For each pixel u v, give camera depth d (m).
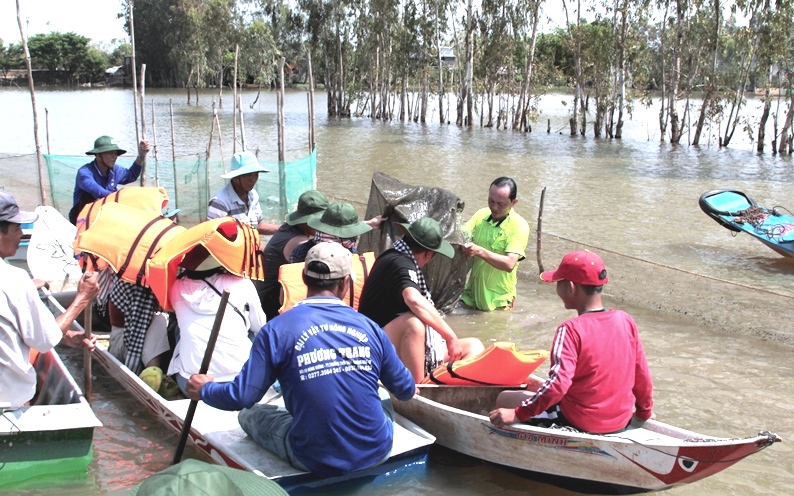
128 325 5.61
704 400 5.86
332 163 22.75
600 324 4.29
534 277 9.18
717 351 6.91
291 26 50.16
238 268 5.14
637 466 4.16
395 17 43.38
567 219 14.18
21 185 13.63
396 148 27.50
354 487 4.42
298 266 5.74
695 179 20.41
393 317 5.29
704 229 13.30
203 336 5.12
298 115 47.16
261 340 4.11
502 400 4.96
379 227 7.73
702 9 31.69
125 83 90.06
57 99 59.22
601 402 4.31
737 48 30.42
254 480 2.27
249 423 4.62
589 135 36.28
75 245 5.52
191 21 64.00
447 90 43.91
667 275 8.73
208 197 12.18
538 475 4.54
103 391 5.78
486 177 20.05
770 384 6.18
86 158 12.33
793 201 17.22
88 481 4.46
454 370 5.07
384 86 45.84
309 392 4.08
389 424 4.49
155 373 5.34
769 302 7.89
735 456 3.91
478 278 7.91
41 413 4.43
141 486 2.08
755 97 52.66
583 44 35.91
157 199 6.31
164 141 28.33
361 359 4.16
